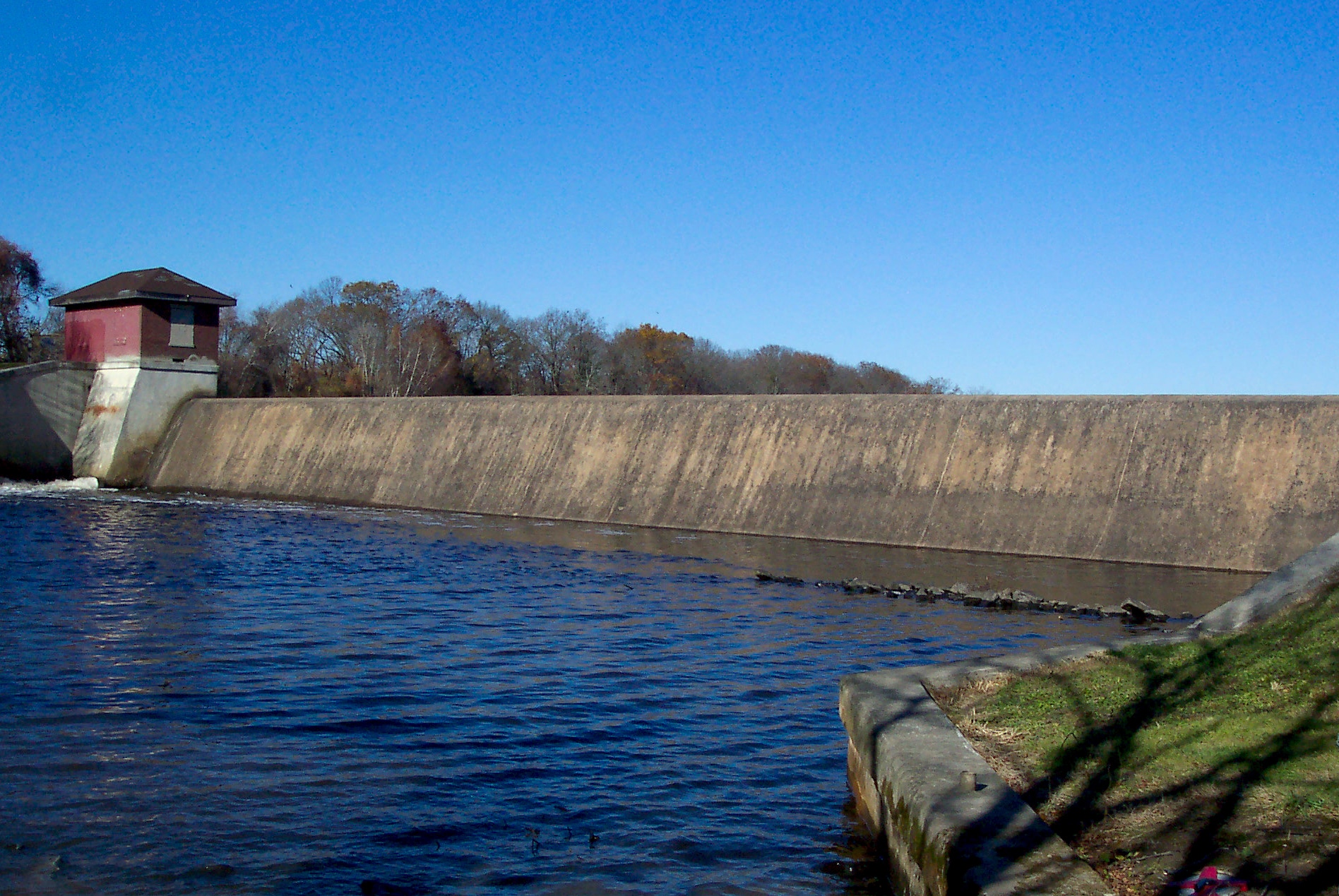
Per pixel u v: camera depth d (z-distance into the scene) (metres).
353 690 13.79
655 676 14.98
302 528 33.97
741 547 30.53
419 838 8.89
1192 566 26.25
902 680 10.09
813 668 15.61
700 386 102.00
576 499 38.06
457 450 42.62
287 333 88.69
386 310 89.44
